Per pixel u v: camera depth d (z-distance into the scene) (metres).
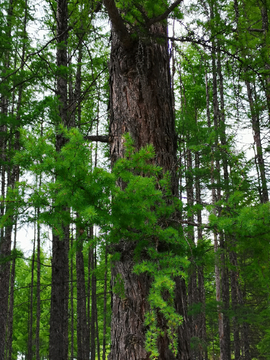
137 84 2.93
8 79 6.53
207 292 12.59
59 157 1.81
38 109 6.02
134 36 2.92
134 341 2.32
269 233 2.05
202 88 11.24
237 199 2.32
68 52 7.77
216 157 4.09
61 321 7.05
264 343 9.37
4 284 9.91
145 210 1.97
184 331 2.42
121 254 2.43
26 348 17.86
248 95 6.71
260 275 2.25
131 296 2.39
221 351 9.44
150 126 2.83
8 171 8.77
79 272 10.78
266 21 5.29
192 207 2.50
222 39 3.42
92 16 4.05
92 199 1.88
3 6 6.38
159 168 2.04
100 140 3.10
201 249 2.43
